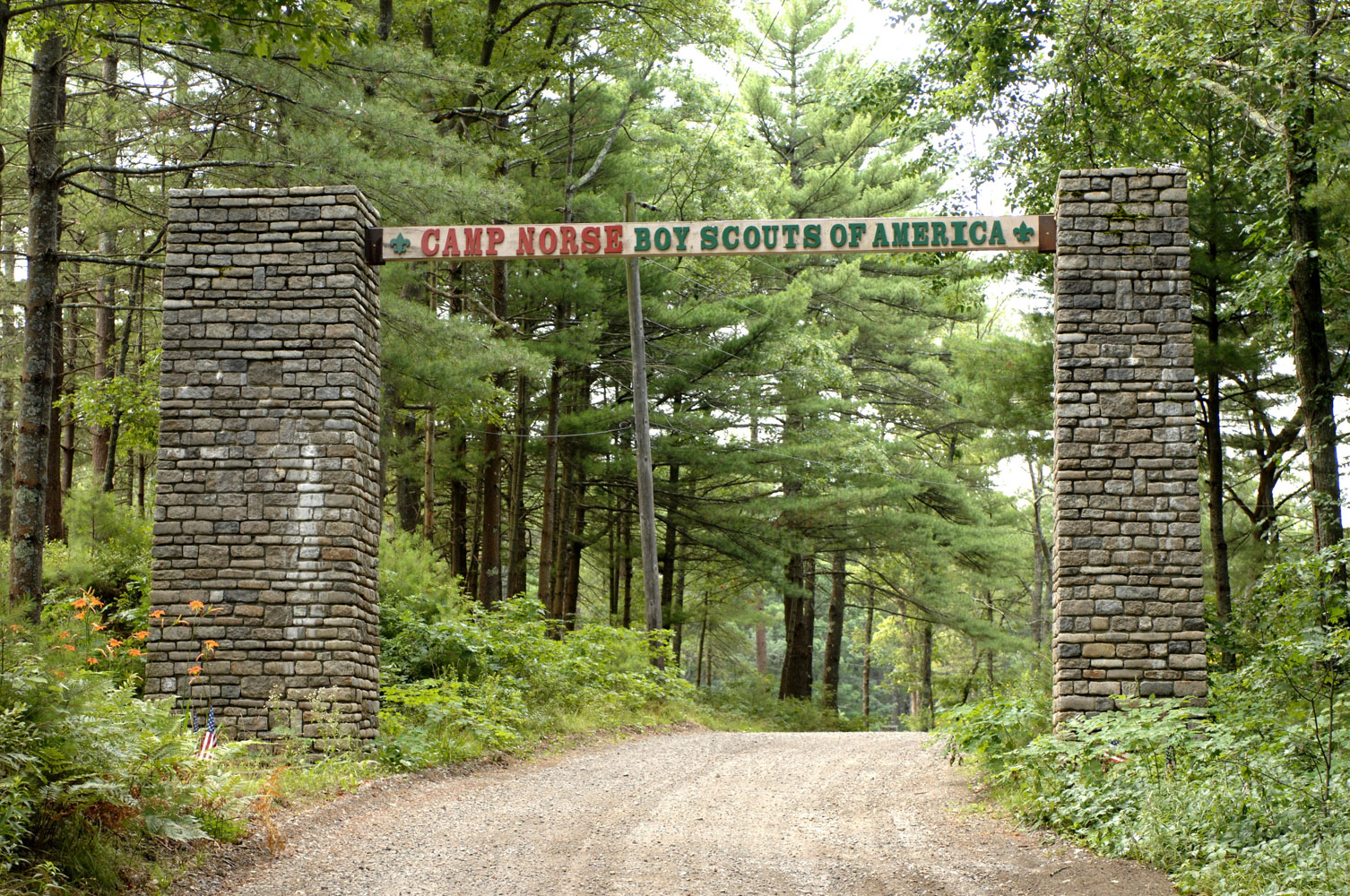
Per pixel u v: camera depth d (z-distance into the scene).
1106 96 16.80
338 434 11.21
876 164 30.80
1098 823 7.95
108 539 15.28
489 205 15.09
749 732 18.17
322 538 11.09
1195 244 17.00
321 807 8.54
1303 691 8.30
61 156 16.06
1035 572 34.34
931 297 28.34
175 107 14.71
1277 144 12.74
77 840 5.93
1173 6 13.09
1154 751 8.95
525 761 11.99
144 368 17.42
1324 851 6.25
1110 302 11.40
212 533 11.16
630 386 25.75
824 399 25.80
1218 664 12.84
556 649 16.34
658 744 14.49
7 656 6.28
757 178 25.61
